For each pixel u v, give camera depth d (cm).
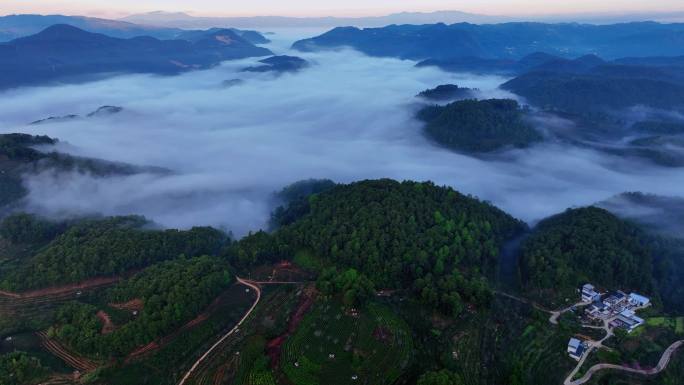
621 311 17438
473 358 15050
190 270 17988
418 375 13788
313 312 16362
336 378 13525
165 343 15500
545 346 15888
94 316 16100
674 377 14762
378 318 15988
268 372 13862
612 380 14525
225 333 16025
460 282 17450
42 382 14075
